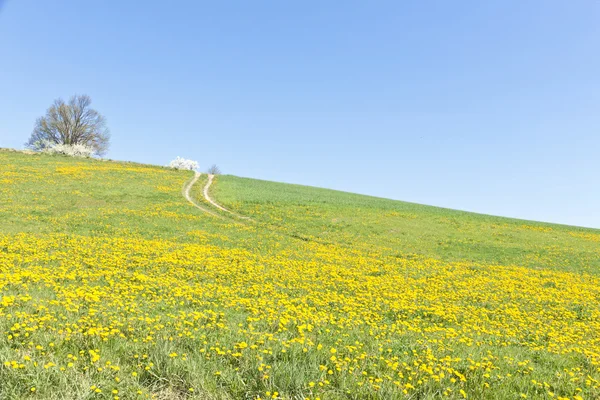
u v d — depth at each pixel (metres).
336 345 8.97
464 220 47.44
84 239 24.92
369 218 44.12
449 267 26.48
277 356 7.59
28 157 63.31
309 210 45.69
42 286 12.43
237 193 52.91
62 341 7.25
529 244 37.62
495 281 22.67
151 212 37.97
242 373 6.68
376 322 12.52
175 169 70.94
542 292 20.56
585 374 8.59
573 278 26.06
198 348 7.64
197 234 30.61
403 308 14.55
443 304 16.34
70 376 5.93
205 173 71.88
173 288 14.24
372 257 28.45
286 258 24.98
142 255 21.09
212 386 6.17
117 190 46.78
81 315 9.32
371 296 16.23
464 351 9.53
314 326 10.68
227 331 9.06
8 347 6.46
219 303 12.84
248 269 19.56
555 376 8.29
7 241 21.95
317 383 6.50
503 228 44.59
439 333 11.59
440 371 7.49
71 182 48.69
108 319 8.99
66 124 80.81
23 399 5.28
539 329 13.39
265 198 50.47
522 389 7.32
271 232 34.94
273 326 10.20
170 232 30.94
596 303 19.00
